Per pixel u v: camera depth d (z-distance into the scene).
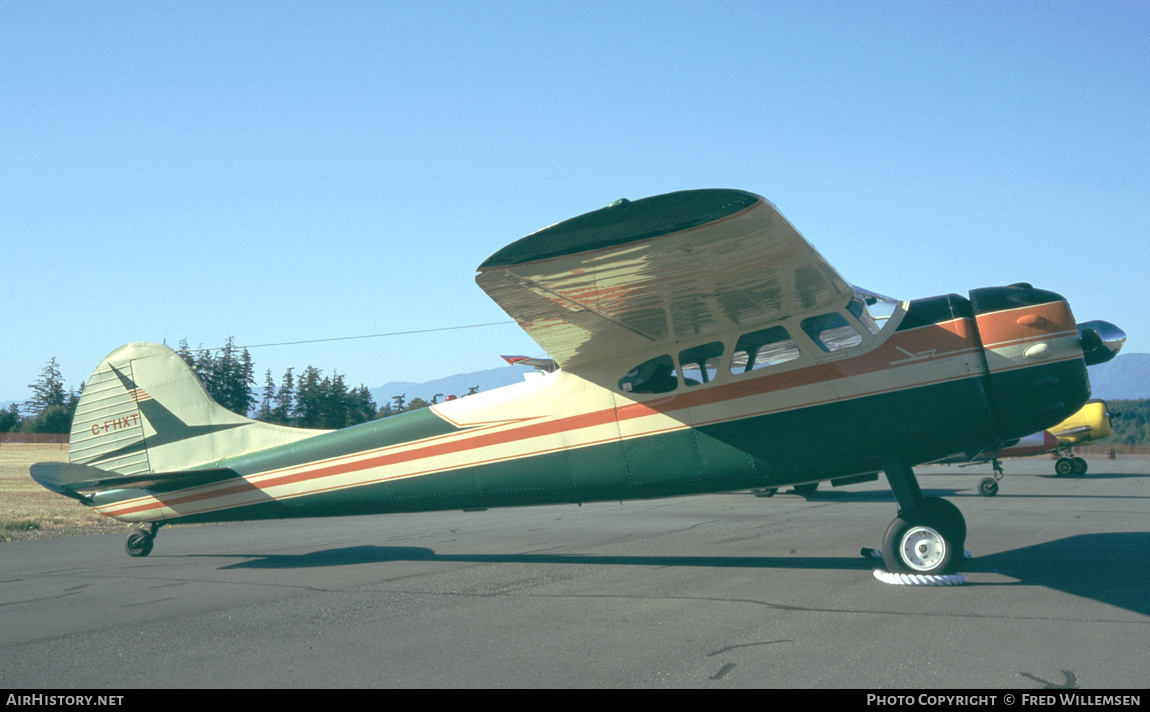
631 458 7.24
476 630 4.87
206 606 5.89
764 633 4.54
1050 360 6.29
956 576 5.93
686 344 7.09
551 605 5.56
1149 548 7.57
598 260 5.18
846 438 6.55
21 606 6.00
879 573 6.18
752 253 5.32
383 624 5.12
